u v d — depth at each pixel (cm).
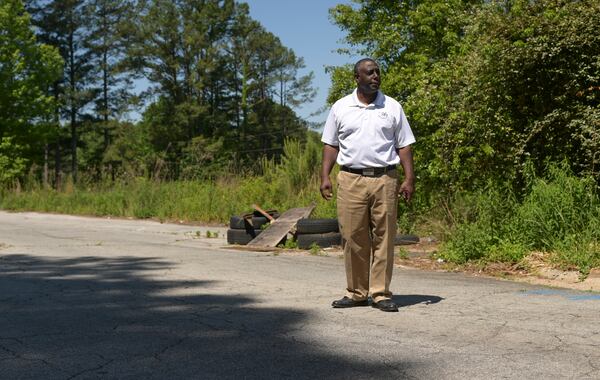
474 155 1149
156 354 446
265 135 7481
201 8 6284
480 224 970
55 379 395
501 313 568
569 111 1016
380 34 1625
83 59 6425
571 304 609
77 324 541
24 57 4494
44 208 2741
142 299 653
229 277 802
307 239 1152
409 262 940
